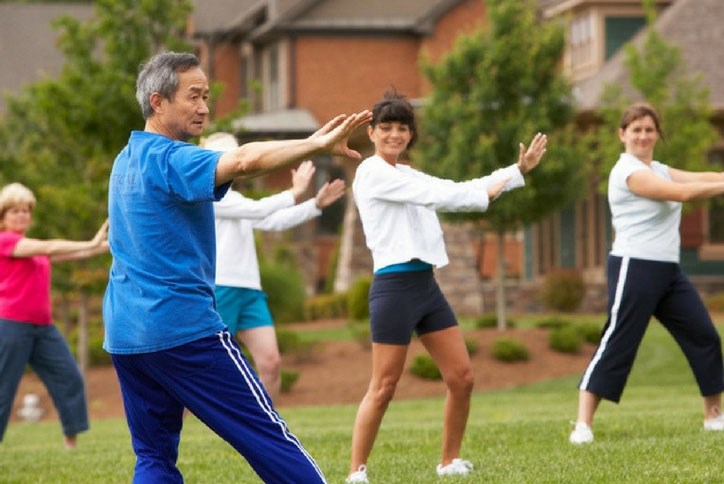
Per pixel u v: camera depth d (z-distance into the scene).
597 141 41.19
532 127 34.25
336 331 39.00
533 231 49.53
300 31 51.44
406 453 13.09
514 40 35.09
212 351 7.51
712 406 13.28
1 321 14.18
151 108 7.61
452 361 10.72
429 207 10.10
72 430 15.41
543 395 26.25
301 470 7.52
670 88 40.53
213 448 14.71
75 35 29.38
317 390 29.81
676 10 46.50
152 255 7.44
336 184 13.16
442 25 51.94
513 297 45.81
